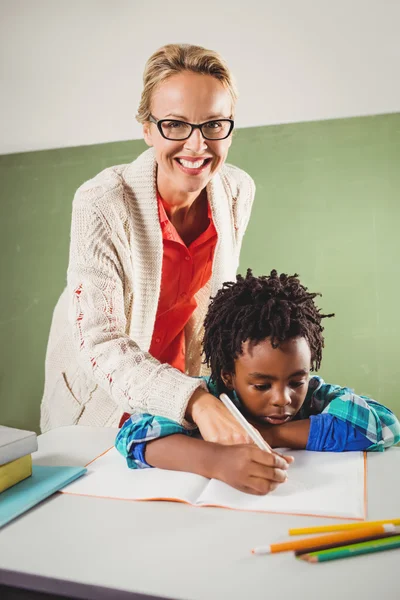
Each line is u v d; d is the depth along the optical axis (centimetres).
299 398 87
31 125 265
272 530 58
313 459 80
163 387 79
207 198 115
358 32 199
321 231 256
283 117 255
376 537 54
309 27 197
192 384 79
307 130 257
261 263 263
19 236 294
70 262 102
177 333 124
